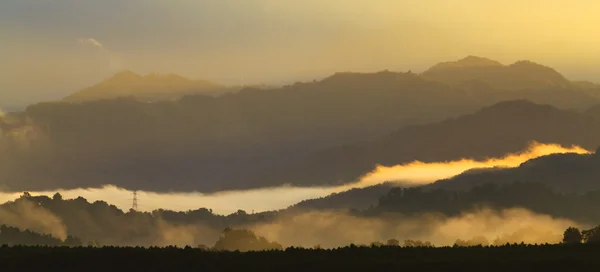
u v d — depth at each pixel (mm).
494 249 155250
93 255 143250
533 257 144375
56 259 141375
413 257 146625
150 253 144875
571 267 137000
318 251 152750
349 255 148625
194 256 144625
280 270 137125
